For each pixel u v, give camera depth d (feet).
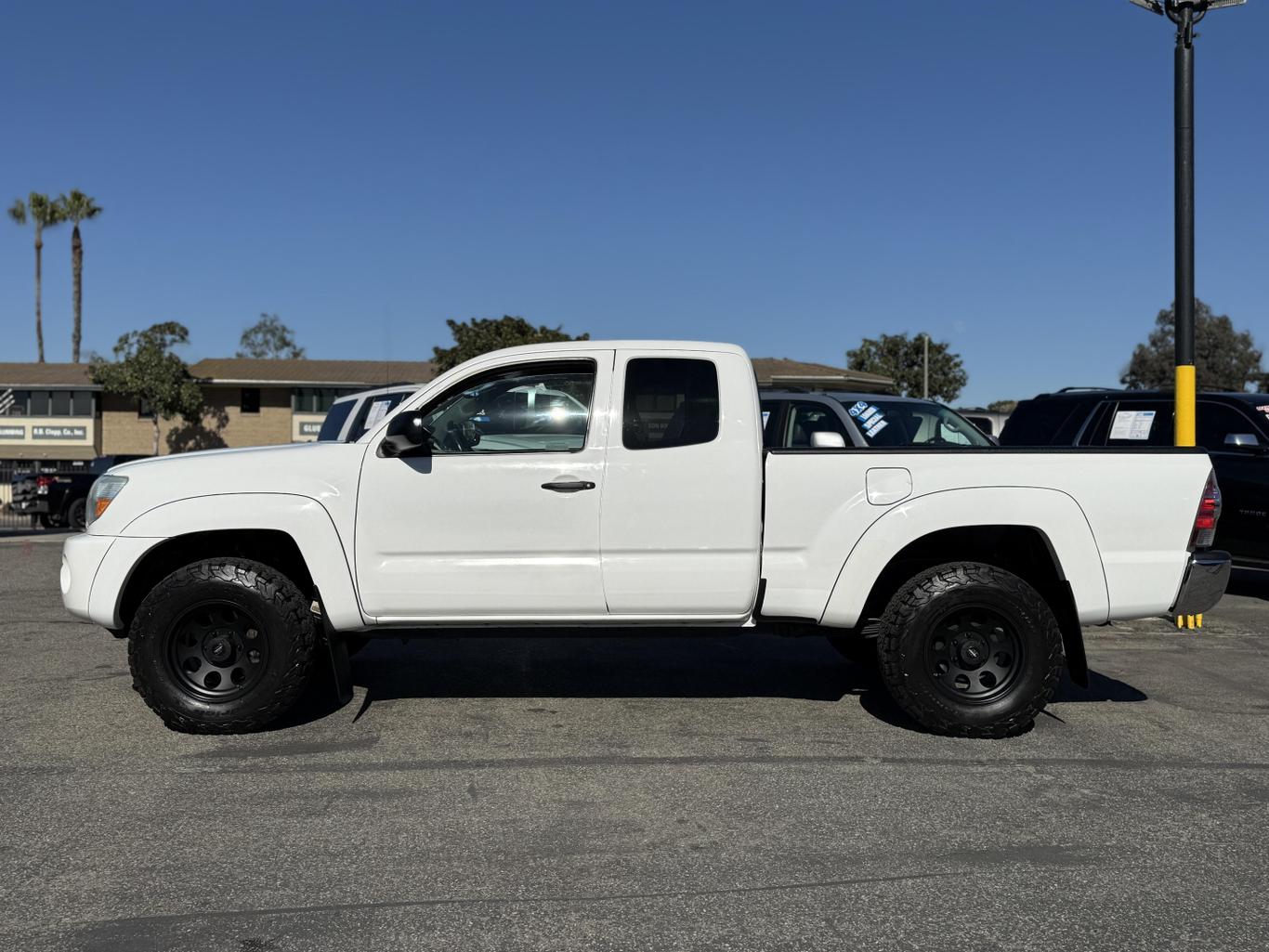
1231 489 32.96
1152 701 20.59
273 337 330.75
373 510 17.51
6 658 24.17
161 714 17.63
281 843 13.24
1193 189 30.19
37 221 204.95
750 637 26.81
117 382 134.62
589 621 17.75
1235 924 11.19
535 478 17.49
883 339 167.63
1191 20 29.84
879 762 16.61
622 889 11.99
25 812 14.29
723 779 15.72
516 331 139.03
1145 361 184.24
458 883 12.11
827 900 11.73
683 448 17.56
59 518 75.46
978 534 18.56
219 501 17.54
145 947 10.59
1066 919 11.28
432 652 24.71
